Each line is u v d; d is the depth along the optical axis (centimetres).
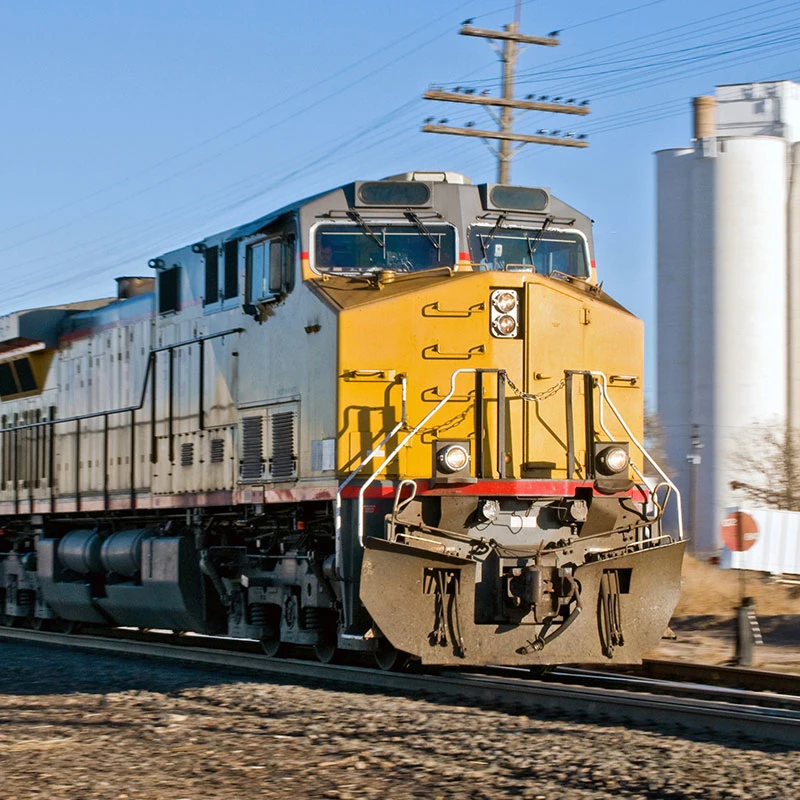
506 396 2030
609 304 2197
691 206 4997
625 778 1292
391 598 1875
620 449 2030
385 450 2003
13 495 3641
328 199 2180
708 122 5081
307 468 2106
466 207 2206
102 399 3142
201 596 2617
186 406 2652
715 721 1563
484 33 4741
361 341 2014
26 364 3638
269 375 2273
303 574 2177
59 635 3145
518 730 1569
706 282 4953
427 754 1443
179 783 1317
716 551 4816
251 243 2369
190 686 2084
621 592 2003
